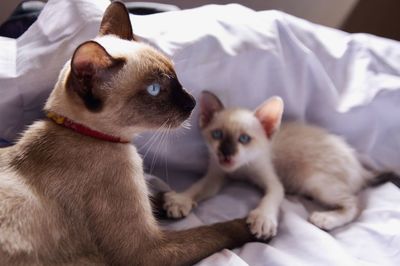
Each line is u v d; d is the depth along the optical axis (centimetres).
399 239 53
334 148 61
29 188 47
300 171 61
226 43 60
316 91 65
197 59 58
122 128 49
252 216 54
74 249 48
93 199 48
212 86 60
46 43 55
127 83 47
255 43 61
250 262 51
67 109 48
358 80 64
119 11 52
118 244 48
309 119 67
